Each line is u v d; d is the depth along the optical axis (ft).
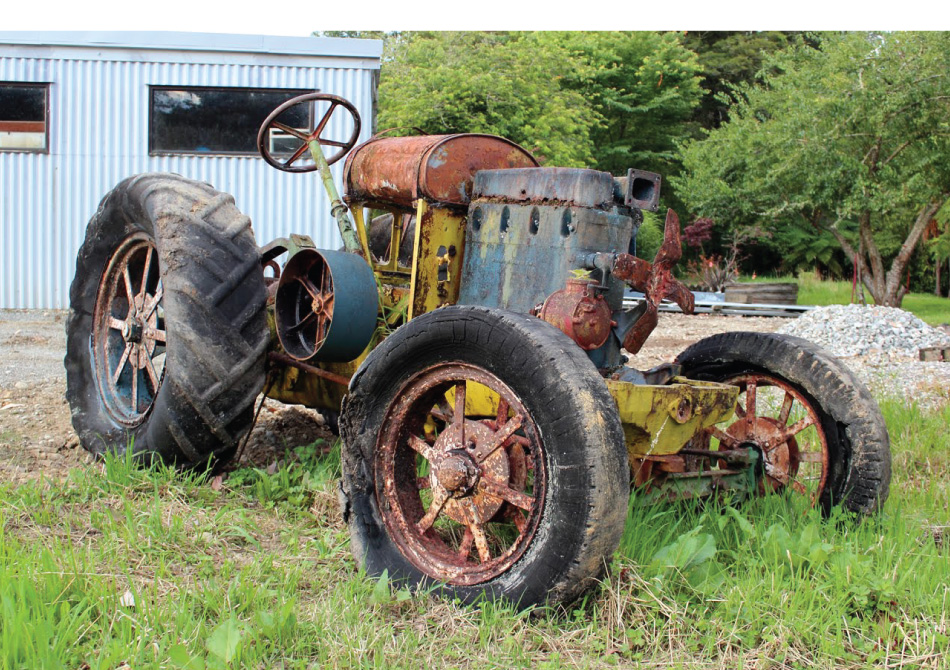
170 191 12.69
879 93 44.68
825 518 11.37
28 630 7.16
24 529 10.06
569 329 9.86
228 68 38.17
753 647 8.14
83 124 38.24
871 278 50.65
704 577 9.08
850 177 46.96
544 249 10.82
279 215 39.06
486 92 52.01
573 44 85.76
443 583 9.20
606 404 8.49
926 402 20.83
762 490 12.06
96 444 13.64
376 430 10.05
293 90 38.40
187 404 11.77
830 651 8.02
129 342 13.85
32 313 37.52
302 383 14.08
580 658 7.93
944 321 53.26
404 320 12.73
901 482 14.16
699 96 92.12
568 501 8.32
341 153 14.34
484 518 9.26
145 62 38.17
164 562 9.35
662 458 10.23
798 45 56.59
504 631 8.27
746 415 12.59
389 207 13.19
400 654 7.85
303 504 11.73
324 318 12.22
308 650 7.84
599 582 8.48
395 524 9.87
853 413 11.37
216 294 11.92
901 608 8.71
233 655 7.20
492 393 10.26
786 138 47.44
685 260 95.76
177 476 12.19
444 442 9.62
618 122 90.33
